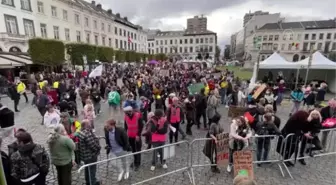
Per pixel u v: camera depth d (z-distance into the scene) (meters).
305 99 11.70
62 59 24.00
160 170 5.36
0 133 6.24
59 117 6.42
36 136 7.58
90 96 10.40
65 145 3.93
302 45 66.88
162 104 9.59
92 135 4.35
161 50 98.12
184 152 6.44
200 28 117.50
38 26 29.36
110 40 51.16
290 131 5.58
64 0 34.16
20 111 11.25
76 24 37.75
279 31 68.44
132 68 34.66
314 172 5.34
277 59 17.55
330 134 6.32
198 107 8.52
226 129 8.66
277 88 13.18
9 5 25.11
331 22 65.25
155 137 5.26
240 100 11.48
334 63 15.77
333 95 17.28
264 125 5.61
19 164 3.28
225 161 5.21
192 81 15.23
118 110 10.76
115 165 4.91
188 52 93.50
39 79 18.52
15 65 20.77
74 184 4.70
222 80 14.82
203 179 5.03
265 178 5.05
